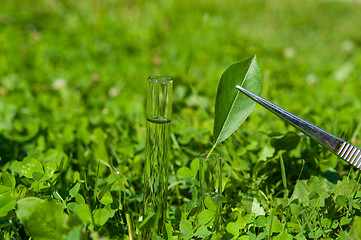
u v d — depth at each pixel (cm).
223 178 69
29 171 67
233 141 78
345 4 266
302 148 75
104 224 66
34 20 181
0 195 63
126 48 155
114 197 68
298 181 68
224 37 170
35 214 60
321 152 74
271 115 87
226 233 64
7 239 63
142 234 64
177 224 66
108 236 63
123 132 83
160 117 62
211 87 114
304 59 155
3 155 78
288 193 71
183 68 132
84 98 112
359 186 67
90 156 76
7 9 183
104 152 74
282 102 94
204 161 64
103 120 89
